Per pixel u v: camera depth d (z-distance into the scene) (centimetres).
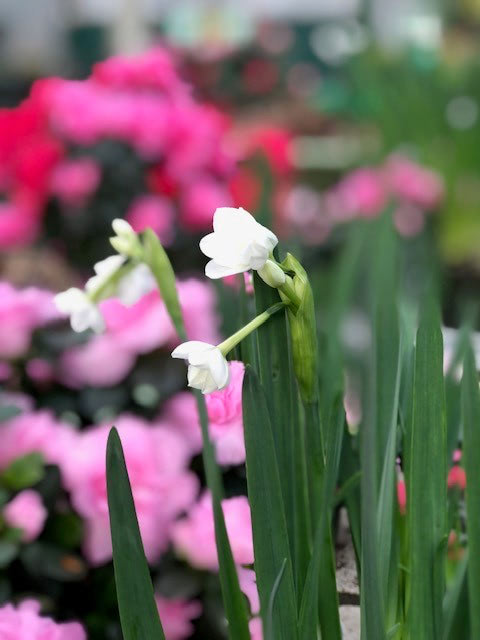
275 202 168
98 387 82
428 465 45
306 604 46
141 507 71
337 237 196
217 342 82
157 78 157
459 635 49
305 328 45
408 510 50
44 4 512
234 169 157
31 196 150
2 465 75
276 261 46
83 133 149
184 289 82
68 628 67
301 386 46
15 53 509
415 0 388
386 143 258
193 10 445
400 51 308
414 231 217
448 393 54
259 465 44
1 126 155
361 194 224
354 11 460
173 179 151
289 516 49
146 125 148
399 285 59
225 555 49
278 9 504
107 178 149
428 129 258
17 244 149
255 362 49
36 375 84
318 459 47
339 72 404
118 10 385
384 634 44
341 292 62
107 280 56
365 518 43
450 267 189
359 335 71
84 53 512
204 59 434
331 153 308
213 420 64
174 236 149
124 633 46
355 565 57
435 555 46
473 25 379
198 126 150
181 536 71
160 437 75
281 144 195
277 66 457
